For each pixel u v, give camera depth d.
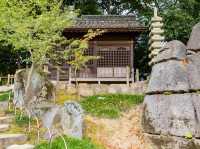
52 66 18.84
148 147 10.47
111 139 10.83
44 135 9.99
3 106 13.39
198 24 10.11
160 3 29.25
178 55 10.16
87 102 13.60
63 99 14.43
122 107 12.95
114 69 21.48
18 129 10.67
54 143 8.70
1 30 14.12
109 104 13.21
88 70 21.31
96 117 12.11
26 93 13.22
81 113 10.50
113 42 21.70
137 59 28.28
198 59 9.57
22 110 12.38
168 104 9.98
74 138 9.34
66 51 16.20
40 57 14.64
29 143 9.54
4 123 11.16
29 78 13.47
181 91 9.69
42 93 13.82
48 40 14.60
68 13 15.64
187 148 9.16
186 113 9.36
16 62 27.48
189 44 10.09
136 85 15.11
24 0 14.52
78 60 17.30
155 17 13.59
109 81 21.33
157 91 10.52
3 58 27.42
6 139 9.33
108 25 20.70
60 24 14.66
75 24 20.45
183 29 23.69
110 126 11.57
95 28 20.41
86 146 9.11
